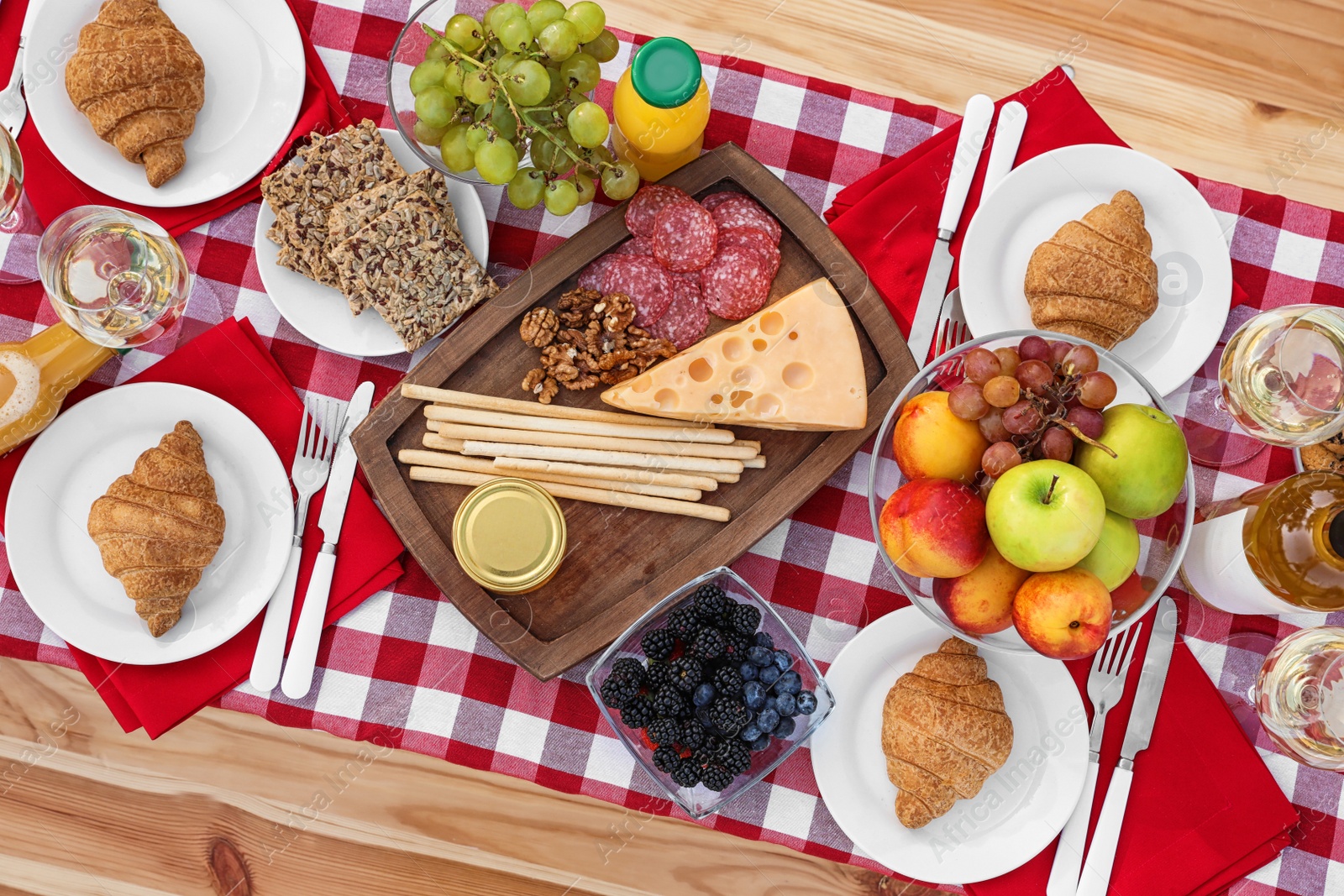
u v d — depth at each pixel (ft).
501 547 4.14
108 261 4.19
